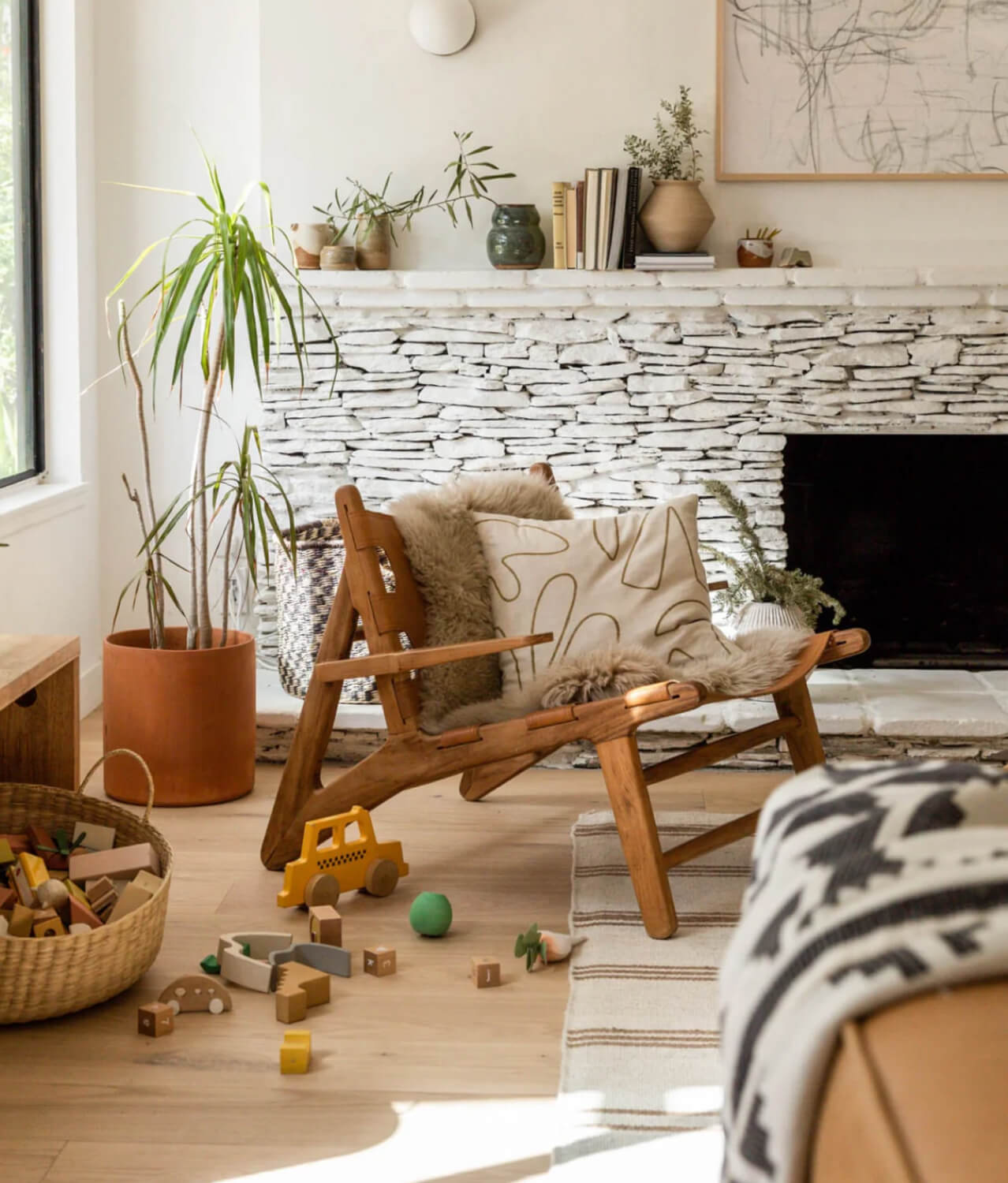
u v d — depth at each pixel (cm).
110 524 382
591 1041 184
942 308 349
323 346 360
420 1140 160
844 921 51
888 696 336
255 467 371
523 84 353
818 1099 46
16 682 206
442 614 253
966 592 375
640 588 261
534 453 362
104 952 185
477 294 351
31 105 344
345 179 357
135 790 292
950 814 57
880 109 350
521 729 232
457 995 202
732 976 57
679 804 301
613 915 233
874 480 370
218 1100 168
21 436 347
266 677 363
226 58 367
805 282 344
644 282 345
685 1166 153
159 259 373
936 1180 36
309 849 234
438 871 259
